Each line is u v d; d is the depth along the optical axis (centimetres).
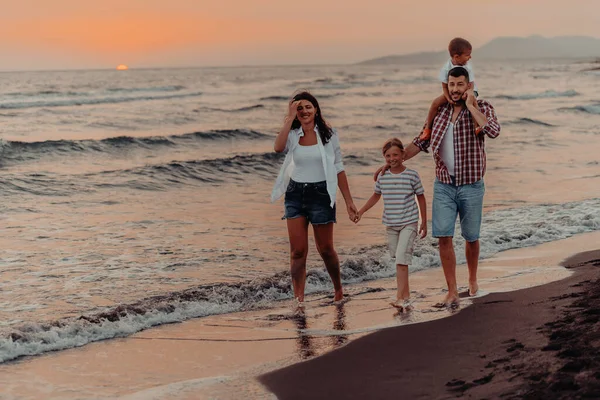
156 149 2006
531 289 555
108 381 420
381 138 2294
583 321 425
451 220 563
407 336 462
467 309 514
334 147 586
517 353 386
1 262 739
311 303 602
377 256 752
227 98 4475
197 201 1189
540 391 318
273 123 2842
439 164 564
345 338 482
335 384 388
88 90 5028
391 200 576
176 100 4206
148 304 575
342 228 938
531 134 2320
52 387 410
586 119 2922
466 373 374
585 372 329
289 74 11150
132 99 4200
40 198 1183
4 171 1498
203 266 729
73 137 2238
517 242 814
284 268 725
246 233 905
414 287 640
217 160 1622
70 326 518
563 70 10775
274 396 379
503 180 1362
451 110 555
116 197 1220
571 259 696
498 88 5694
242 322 546
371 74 10606
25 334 496
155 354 470
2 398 393
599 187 1266
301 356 451
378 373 398
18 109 3203
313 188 575
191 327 535
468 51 544
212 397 383
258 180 1488
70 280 671
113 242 843
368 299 605
